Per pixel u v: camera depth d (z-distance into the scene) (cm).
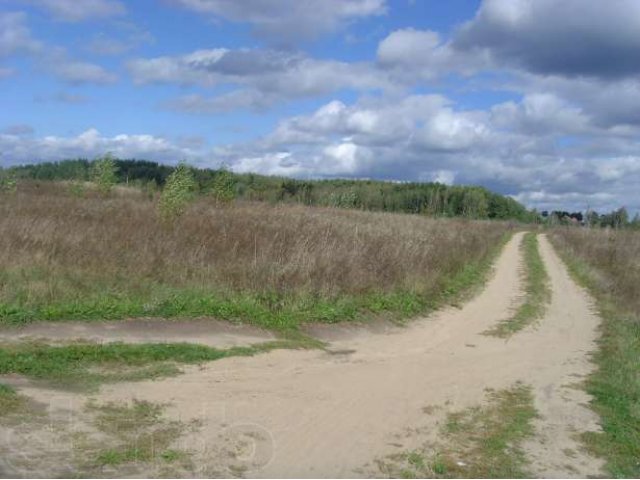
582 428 722
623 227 5022
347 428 652
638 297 1759
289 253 1346
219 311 1077
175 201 1655
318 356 970
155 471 505
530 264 2834
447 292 1719
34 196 2336
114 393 686
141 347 846
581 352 1152
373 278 1428
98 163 2844
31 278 1014
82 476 480
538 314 1560
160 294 1080
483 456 613
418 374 905
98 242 1230
